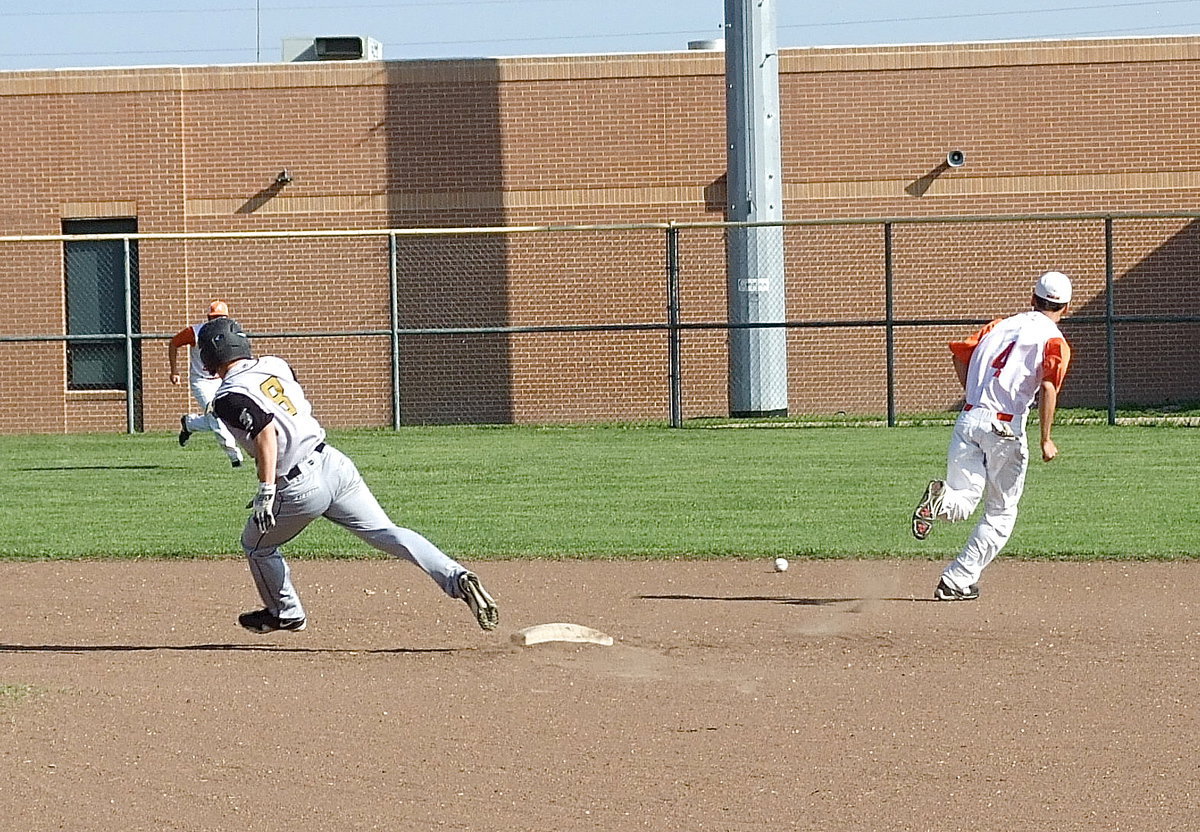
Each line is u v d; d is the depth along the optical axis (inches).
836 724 521.0
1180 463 1417.3
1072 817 418.0
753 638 675.4
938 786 447.5
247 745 497.7
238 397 623.5
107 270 2240.4
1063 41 2215.8
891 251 1898.4
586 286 2210.9
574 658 635.5
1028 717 528.7
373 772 466.0
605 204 2224.4
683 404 2208.4
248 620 692.7
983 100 2220.7
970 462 747.4
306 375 2206.0
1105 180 2215.8
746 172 2018.9
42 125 2261.3
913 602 766.5
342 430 1984.5
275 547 673.6
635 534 1018.1
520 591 818.2
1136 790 442.0
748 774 461.4
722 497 1214.3
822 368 2188.7
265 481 620.7
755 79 2014.0
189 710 545.0
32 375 2228.1
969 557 762.2
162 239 1998.0
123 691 576.4
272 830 413.1
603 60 2222.0
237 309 2226.9
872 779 454.9
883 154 2224.4
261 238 1999.3
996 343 746.2
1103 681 583.8
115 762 477.7
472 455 1604.3
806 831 408.5
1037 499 1167.6
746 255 2009.1
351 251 2206.0
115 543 1003.9
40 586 852.6
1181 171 2214.6
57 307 2223.2
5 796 442.9
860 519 1081.4
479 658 638.5
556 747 493.4
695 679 593.0
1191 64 2214.6
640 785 450.9
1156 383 2192.4
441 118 2233.0
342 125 2242.9
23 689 576.7
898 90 2222.0
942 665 615.2
